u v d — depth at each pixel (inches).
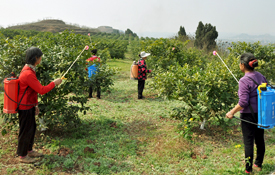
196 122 225.3
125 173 142.1
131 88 390.9
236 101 192.9
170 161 158.7
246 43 330.3
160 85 204.8
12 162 147.7
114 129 211.2
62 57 179.2
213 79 188.1
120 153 165.6
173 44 397.7
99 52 438.9
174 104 297.9
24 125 142.0
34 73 142.1
